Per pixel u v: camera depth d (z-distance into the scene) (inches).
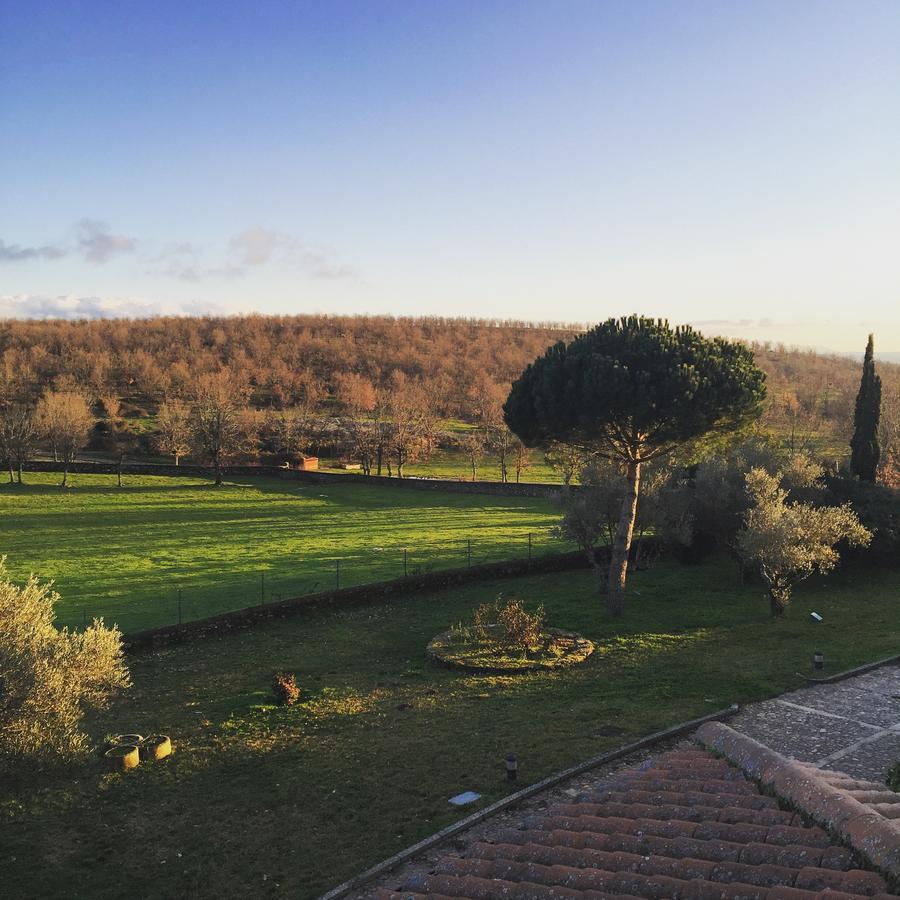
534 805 697.0
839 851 340.8
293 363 7214.6
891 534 1624.0
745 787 425.1
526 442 1421.0
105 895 585.9
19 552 2096.5
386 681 1067.9
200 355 7268.7
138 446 4183.1
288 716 941.8
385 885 580.1
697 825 392.2
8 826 687.7
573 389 1283.2
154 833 674.8
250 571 1808.6
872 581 1592.0
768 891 320.5
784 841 361.1
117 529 2468.0
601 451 1405.0
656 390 1228.5
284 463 3909.9
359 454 4008.4
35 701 636.1
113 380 6284.5
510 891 372.5
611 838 400.2
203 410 3816.4
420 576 1577.3
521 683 1042.1
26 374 5797.2
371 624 1368.1
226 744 862.5
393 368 7490.2
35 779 633.0
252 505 2955.2
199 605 1489.9
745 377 1267.2
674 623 1315.2
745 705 926.4
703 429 1256.2
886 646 1149.7
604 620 1342.3
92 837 669.3
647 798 438.0
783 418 4940.9
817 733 835.4
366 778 767.1
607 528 1733.5
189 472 3671.3
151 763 816.3
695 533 1740.9
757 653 1133.7
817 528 1366.9
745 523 1510.8
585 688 1010.7
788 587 1353.3
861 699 937.5
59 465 3703.3
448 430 5113.2
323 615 1425.9
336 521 2578.7
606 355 1293.1
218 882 599.5
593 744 821.9
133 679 1101.1
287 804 721.6
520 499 2989.7
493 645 1189.1
